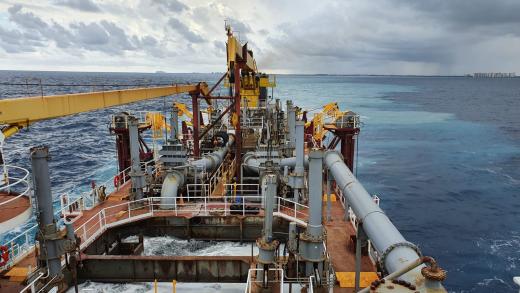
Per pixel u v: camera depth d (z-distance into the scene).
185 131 43.53
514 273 26.69
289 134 33.97
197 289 16.66
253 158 28.52
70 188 39.97
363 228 11.64
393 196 43.03
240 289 16.69
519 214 38.00
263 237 14.10
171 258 16.92
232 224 22.30
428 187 46.38
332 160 15.54
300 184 21.23
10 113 11.02
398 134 85.19
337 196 25.00
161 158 24.81
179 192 24.83
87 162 51.38
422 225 35.09
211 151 34.59
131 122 22.52
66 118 99.19
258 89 53.38
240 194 27.92
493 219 36.66
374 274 15.34
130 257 16.98
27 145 61.53
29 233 28.19
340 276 15.17
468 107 150.50
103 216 21.45
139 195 23.22
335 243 18.02
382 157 61.84
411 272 8.18
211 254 21.06
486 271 26.98
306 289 13.76
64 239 13.34
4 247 15.73
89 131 78.50
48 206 13.02
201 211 22.78
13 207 11.16
